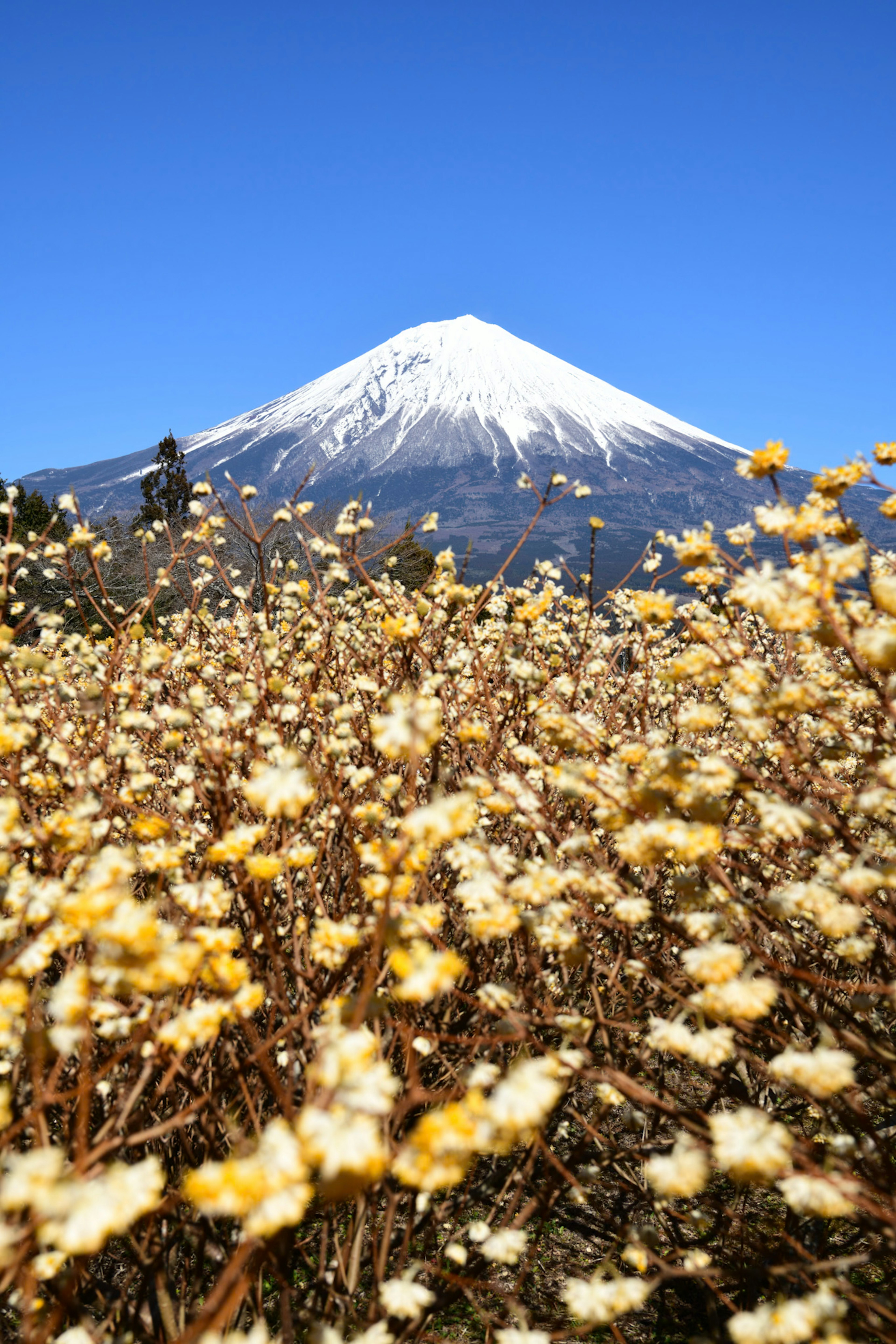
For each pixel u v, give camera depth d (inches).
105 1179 46.1
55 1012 52.4
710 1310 92.1
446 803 59.2
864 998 86.6
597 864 94.7
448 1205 95.0
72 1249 43.4
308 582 129.0
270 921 95.2
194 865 109.0
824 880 79.2
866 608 85.0
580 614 158.4
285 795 61.4
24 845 83.0
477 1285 74.7
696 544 91.6
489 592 115.1
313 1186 82.3
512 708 118.2
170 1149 106.4
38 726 110.3
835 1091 74.4
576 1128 127.7
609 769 88.0
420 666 134.3
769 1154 54.0
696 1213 109.3
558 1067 69.1
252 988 61.6
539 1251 119.8
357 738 113.0
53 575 132.7
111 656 119.6
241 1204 42.4
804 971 75.8
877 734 92.7
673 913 105.2
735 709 82.7
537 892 71.3
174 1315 80.9
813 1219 94.5
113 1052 93.0
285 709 104.3
